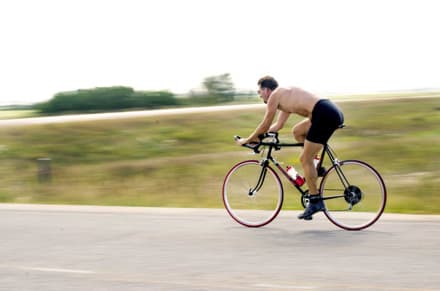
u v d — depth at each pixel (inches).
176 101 1652.3
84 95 1494.8
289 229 279.9
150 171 619.5
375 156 633.6
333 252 232.8
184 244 253.8
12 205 390.9
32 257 237.8
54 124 925.2
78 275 209.2
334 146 712.4
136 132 900.6
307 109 273.1
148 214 334.6
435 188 446.9
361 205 277.1
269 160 291.6
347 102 1122.0
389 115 957.2
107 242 262.4
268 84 286.2
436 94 1250.0
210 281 197.5
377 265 212.2
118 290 190.1
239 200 296.0
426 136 737.0
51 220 324.2
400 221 292.5
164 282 197.6
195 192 482.3
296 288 187.8
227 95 1752.0
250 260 223.8
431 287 185.9
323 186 281.4
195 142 847.7
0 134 869.8
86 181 580.4
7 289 194.7
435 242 245.1
